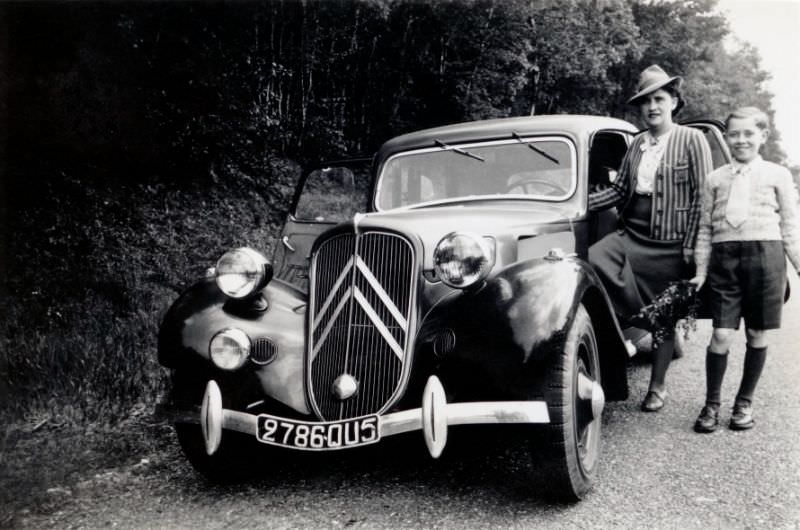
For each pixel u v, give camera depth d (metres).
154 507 2.82
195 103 8.84
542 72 15.91
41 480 3.10
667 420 3.70
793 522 2.42
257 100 10.30
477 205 3.83
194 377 2.91
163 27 8.62
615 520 2.51
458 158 4.04
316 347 2.84
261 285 2.95
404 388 2.65
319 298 2.91
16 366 4.31
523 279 2.66
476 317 2.59
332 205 4.48
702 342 5.86
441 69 13.55
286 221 4.41
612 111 18.83
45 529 2.62
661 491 2.75
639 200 3.72
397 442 2.85
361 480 3.04
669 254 3.58
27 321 5.11
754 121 3.34
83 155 7.34
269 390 2.80
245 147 9.34
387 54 12.75
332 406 2.75
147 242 7.18
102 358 4.54
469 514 2.62
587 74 16.20
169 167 8.38
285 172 9.71
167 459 3.40
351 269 2.84
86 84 7.50
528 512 2.62
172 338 2.92
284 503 2.82
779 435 3.36
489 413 2.48
